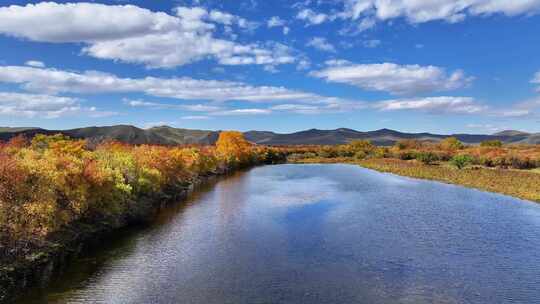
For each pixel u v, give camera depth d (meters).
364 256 35.00
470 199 67.12
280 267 31.95
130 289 27.12
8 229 30.31
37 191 33.56
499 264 33.12
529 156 126.19
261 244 38.50
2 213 29.94
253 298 25.94
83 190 38.91
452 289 27.92
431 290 27.67
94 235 40.16
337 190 77.94
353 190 78.12
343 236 41.62
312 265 32.47
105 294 26.20
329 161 185.38
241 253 35.59
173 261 33.19
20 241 31.30
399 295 26.78
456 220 49.91
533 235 42.41
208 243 38.72
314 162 181.88
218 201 63.66
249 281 28.92
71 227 38.97
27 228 31.64
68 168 38.78
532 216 52.53
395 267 32.22
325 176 108.56
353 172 122.44
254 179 99.50
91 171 41.56
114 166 52.94
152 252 35.62
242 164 148.38
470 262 33.62
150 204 57.16
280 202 62.97
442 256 35.12
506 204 61.94
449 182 91.50
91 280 28.58
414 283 28.89
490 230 44.62
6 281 26.69
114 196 45.56
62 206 37.31
